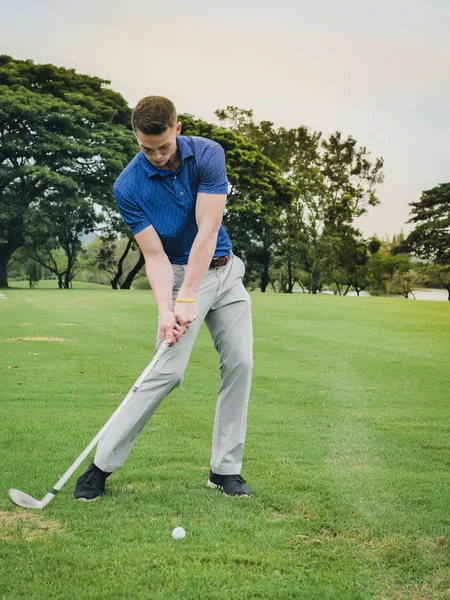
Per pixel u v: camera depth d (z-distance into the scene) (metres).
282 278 55.00
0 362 8.53
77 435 4.92
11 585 2.55
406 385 7.30
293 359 9.20
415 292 55.25
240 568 2.73
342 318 16.25
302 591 2.52
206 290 3.73
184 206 3.62
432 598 2.51
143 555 2.83
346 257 52.44
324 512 3.38
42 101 38.06
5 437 4.84
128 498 3.56
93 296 25.67
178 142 3.54
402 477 4.00
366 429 5.25
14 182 38.91
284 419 5.55
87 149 38.41
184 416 5.62
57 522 3.23
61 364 8.44
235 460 3.73
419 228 49.88
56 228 39.50
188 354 3.71
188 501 3.53
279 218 45.31
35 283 48.91
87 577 2.62
